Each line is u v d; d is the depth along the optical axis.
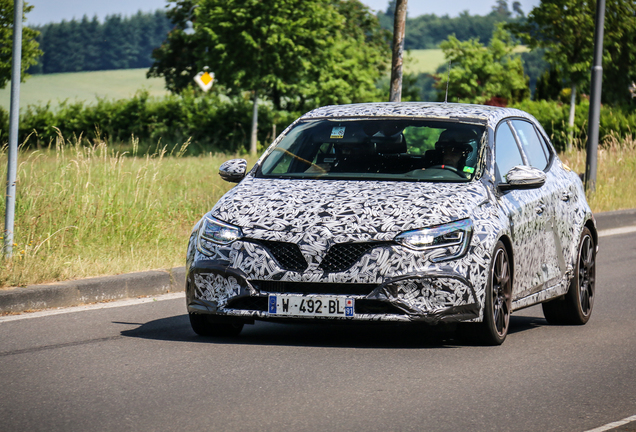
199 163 44.06
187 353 13.13
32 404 10.30
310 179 14.16
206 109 84.88
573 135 67.00
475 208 13.30
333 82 88.69
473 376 11.90
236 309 12.90
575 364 12.84
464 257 12.79
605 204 38.03
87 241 21.97
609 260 26.23
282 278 12.60
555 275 15.75
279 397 10.69
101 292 18.31
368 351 13.36
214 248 13.05
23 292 16.98
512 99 109.38
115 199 23.84
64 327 15.31
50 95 171.75
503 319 13.89
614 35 66.06
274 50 75.19
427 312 12.59
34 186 24.25
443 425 9.60
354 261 12.54
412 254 12.55
